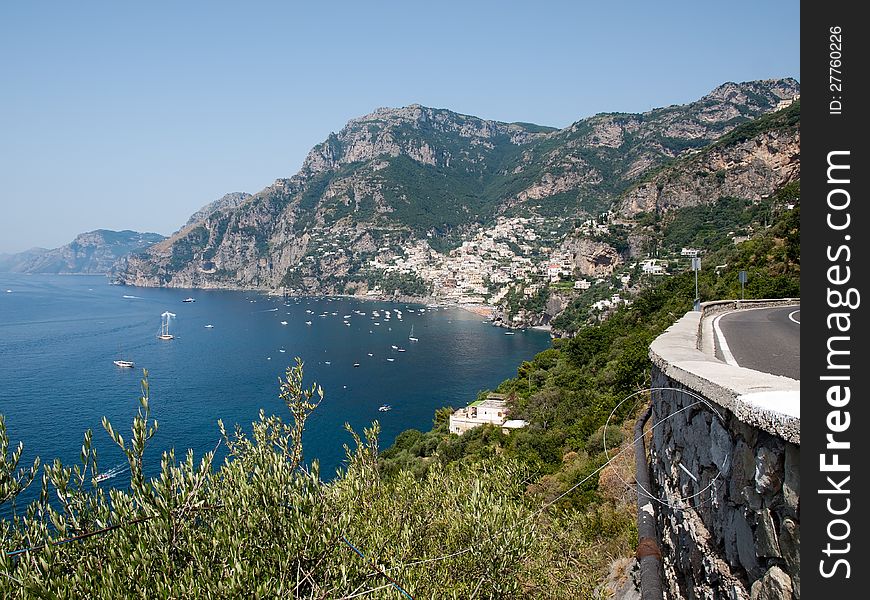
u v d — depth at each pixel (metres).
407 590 6.75
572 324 134.62
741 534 3.42
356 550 6.28
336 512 6.95
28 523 5.30
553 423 37.44
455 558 8.32
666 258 135.50
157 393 78.19
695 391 4.30
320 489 6.54
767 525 3.03
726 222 137.25
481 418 53.28
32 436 54.56
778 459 2.91
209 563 5.57
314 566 5.91
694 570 4.43
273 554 5.82
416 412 77.62
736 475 3.51
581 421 31.14
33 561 4.93
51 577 4.88
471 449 41.91
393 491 9.32
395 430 69.88
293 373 7.36
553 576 9.67
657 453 6.32
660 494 6.05
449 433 53.09
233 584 5.11
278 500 6.20
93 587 4.98
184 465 5.99
